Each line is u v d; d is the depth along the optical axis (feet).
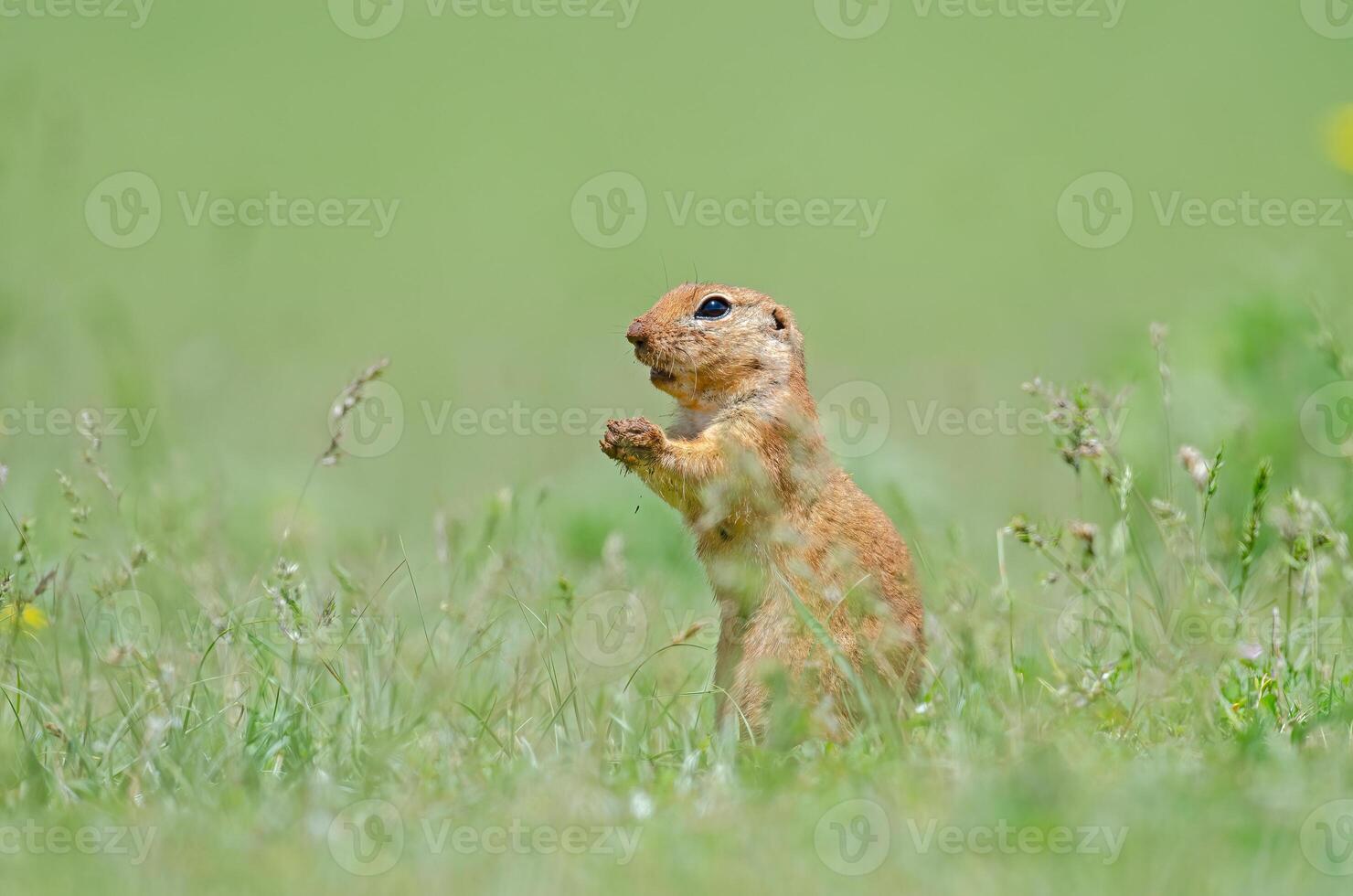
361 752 43.60
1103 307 130.72
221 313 135.64
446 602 54.08
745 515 51.75
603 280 151.33
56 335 92.79
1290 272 82.38
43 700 48.39
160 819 39.24
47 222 119.44
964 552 65.36
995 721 45.85
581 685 51.67
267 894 34.30
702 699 51.26
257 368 117.60
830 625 50.16
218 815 39.42
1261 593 55.83
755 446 51.93
